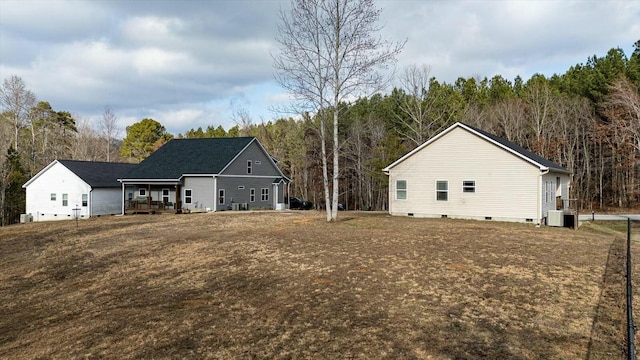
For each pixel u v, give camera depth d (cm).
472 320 726
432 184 2342
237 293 963
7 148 4025
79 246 1761
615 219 2800
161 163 3375
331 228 1833
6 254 1741
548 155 4000
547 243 1391
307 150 5047
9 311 994
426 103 4172
